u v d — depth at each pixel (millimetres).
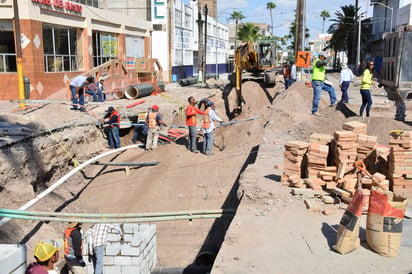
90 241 7891
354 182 7695
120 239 8367
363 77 12797
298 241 6223
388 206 5598
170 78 41844
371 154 7965
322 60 14164
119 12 40750
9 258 4734
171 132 18031
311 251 5895
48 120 14055
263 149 12227
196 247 9898
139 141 17609
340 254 5785
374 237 5707
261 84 27016
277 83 28656
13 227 9094
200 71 43312
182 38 47031
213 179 12492
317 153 7961
